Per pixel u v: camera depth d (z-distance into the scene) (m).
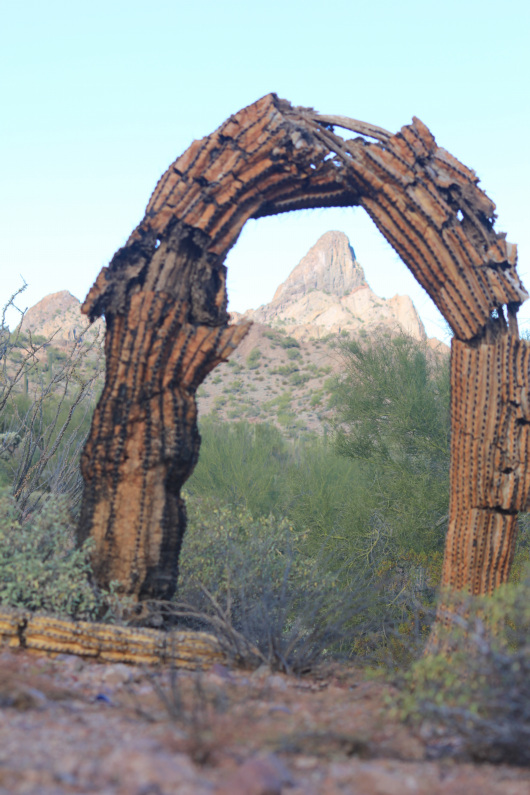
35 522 5.22
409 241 4.93
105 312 4.92
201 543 5.94
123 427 4.71
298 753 2.72
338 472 12.23
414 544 9.77
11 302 8.19
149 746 2.45
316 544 10.05
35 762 2.24
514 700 2.90
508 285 4.77
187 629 4.93
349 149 5.01
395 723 3.23
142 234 4.94
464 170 4.94
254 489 11.99
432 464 11.18
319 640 4.93
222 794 2.08
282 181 5.09
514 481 4.62
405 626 6.96
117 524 4.68
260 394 100.56
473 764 2.74
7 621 4.12
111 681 3.70
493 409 4.71
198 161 4.96
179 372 4.87
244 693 3.72
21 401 9.69
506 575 4.70
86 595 4.55
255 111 5.01
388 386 11.36
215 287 5.11
